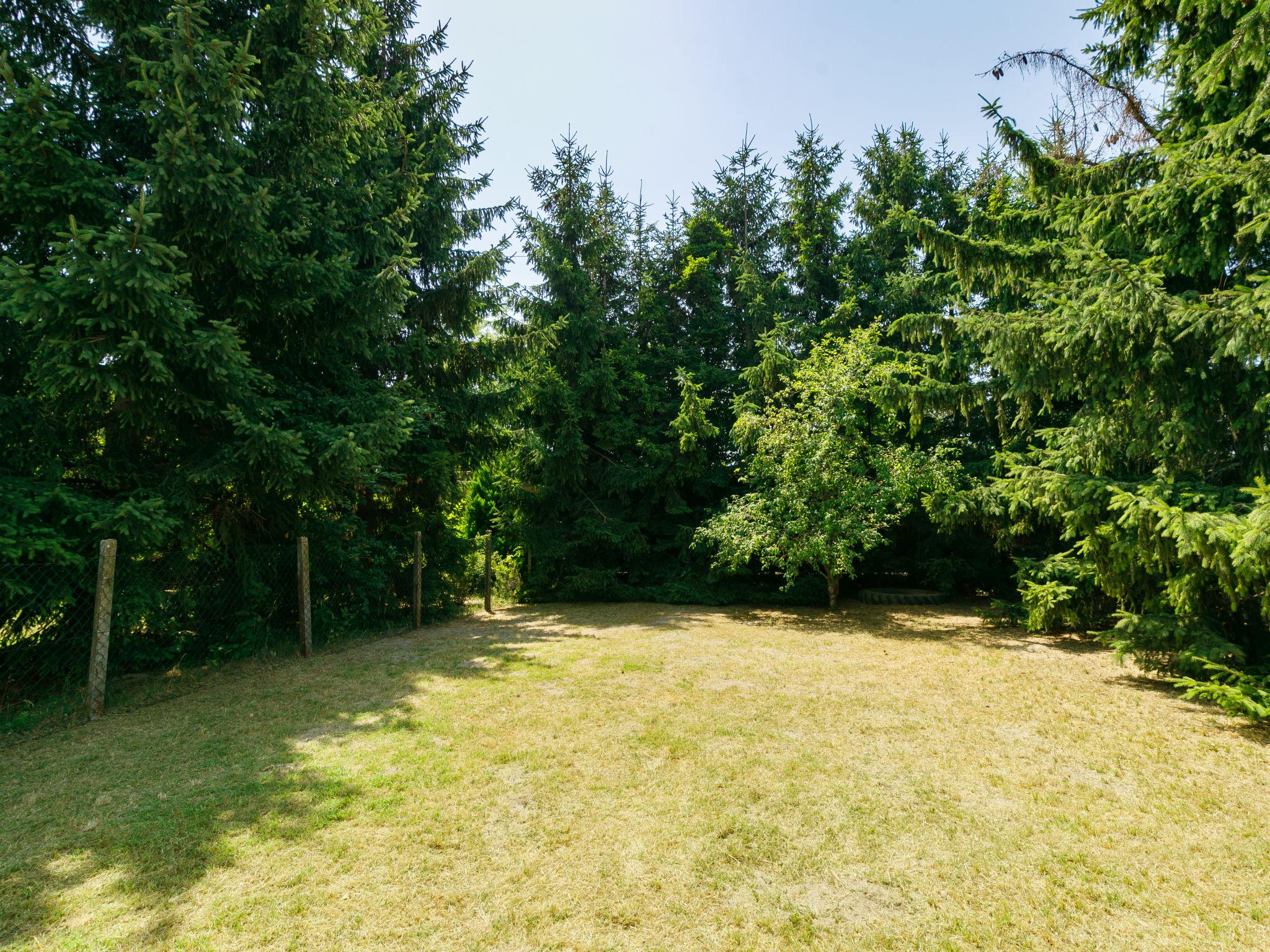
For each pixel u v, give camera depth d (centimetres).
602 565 1401
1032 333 601
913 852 302
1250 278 441
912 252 1474
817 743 448
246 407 654
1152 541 504
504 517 1377
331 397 789
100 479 614
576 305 1402
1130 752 430
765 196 1766
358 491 893
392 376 1038
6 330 564
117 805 347
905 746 442
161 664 673
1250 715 459
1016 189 1056
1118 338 528
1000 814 340
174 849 301
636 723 493
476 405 1132
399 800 355
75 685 577
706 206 1753
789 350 1421
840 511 1045
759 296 1520
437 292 1055
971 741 452
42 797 358
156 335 541
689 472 1362
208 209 575
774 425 1130
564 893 268
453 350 1057
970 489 999
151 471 662
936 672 658
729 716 511
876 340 1177
